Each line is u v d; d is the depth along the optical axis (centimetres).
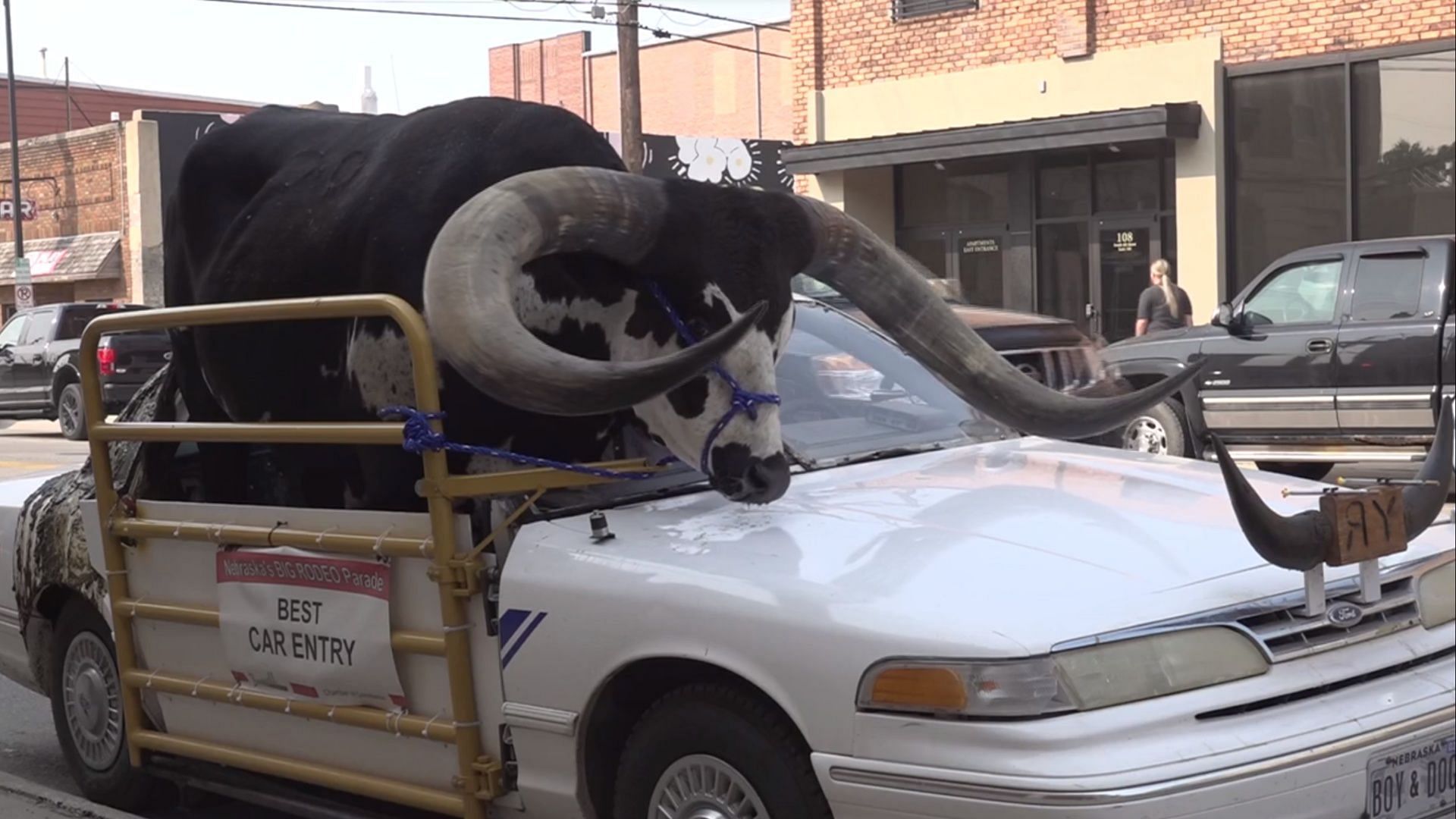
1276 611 384
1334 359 1291
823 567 391
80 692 593
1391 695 392
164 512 523
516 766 433
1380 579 412
